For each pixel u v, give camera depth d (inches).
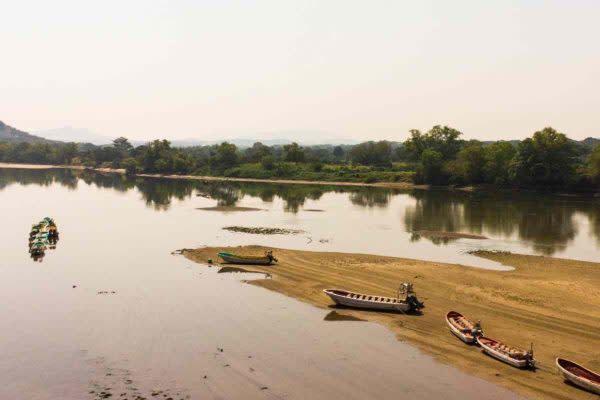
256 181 7667.3
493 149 6082.7
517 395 979.3
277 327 1318.9
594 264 2089.1
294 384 1013.8
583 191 5236.2
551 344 1213.7
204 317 1382.9
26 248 2283.5
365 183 7180.1
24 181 6579.7
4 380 1008.9
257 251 2217.0
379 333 1283.2
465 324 1301.7
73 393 962.1
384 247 2427.4
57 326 1296.8
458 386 1013.8
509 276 1846.7
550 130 5344.5
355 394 979.9
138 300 1520.7
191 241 2507.4
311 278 1786.4
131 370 1059.9
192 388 988.6
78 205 4052.7
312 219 3400.6
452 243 2564.0
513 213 3809.1
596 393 981.2
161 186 6363.2
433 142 7608.3
